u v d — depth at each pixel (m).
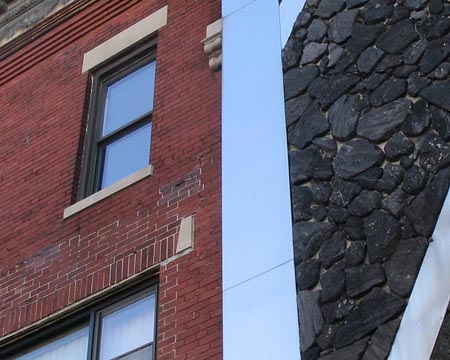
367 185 10.09
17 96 15.22
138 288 11.70
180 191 11.98
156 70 13.57
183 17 13.84
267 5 12.52
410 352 8.90
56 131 14.17
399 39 10.80
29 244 13.14
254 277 10.40
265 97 11.67
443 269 9.12
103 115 14.18
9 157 14.52
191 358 10.49
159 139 12.75
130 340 11.46
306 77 11.34
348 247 9.84
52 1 15.44
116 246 12.10
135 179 12.50
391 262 9.47
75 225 12.76
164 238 11.70
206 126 12.38
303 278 9.95
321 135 10.77
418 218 9.56
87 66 14.54
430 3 10.83
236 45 12.53
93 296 11.94
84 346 11.88
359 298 9.47
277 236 10.48
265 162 11.14
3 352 12.52
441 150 9.81
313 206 10.37
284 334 9.76
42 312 12.30
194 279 11.07
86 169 13.59
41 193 13.59
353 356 9.15
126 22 14.54
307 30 11.74
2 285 13.03
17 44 15.66
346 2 11.55
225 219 11.12
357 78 10.86
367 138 10.38
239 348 10.02
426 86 10.30
